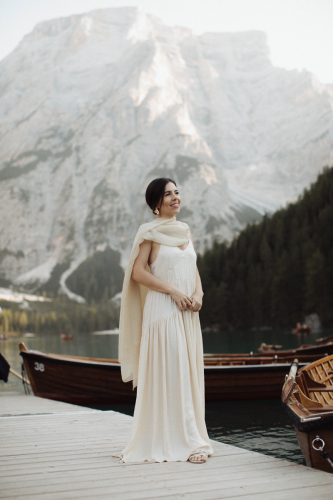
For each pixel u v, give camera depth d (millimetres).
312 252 82000
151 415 3033
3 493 2420
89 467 2889
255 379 8773
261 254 96062
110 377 8609
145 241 3191
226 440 6133
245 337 52094
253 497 2311
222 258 105312
